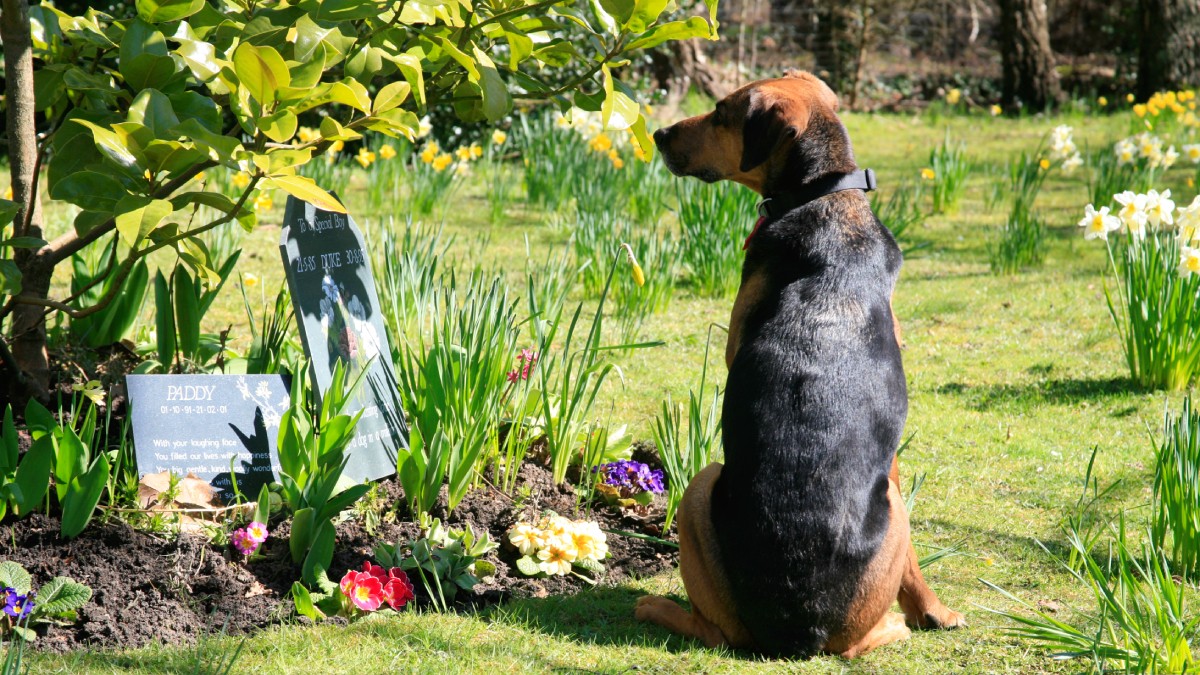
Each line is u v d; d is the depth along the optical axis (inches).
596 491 191.2
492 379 181.9
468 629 144.3
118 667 127.6
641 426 234.4
